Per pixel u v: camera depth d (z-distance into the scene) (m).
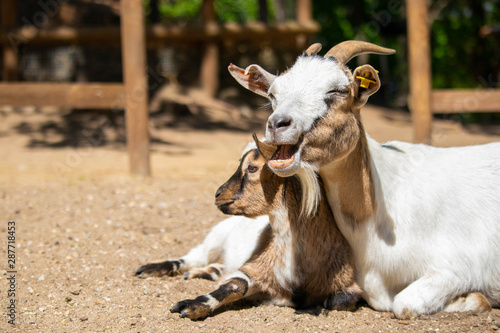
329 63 3.73
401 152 4.45
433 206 4.15
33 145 12.66
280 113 3.49
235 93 18.20
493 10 26.83
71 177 9.00
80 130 14.23
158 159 11.22
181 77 17.69
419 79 9.52
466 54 27.27
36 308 4.12
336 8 25.58
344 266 4.11
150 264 4.94
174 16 28.92
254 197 4.15
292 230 4.10
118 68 16.61
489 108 9.60
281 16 23.30
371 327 3.81
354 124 3.76
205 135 14.55
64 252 5.44
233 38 17.78
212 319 3.94
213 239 5.07
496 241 4.19
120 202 7.19
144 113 8.88
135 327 3.80
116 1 18.38
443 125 18.06
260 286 4.20
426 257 4.07
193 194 7.69
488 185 4.35
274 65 18.08
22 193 7.61
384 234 4.06
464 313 3.96
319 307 4.18
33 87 8.52
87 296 4.38
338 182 3.94
